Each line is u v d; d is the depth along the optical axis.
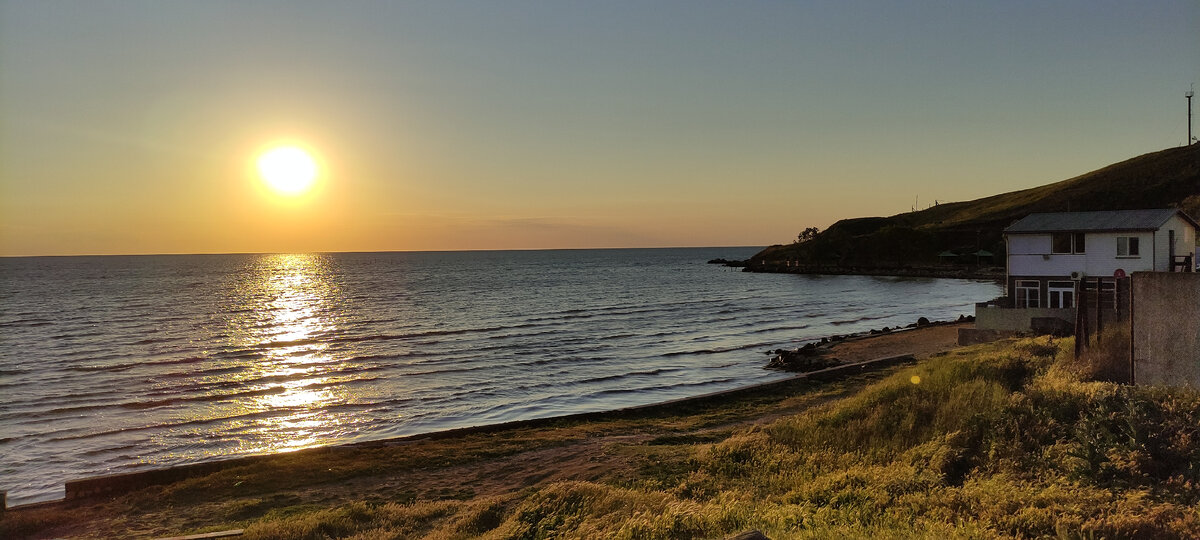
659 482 15.73
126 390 36.22
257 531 14.19
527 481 18.48
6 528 16.25
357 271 198.38
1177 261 36.19
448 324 65.06
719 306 82.44
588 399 33.75
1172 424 11.98
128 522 16.66
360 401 33.59
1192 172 116.50
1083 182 139.62
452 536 13.19
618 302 88.81
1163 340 15.54
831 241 163.38
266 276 170.75
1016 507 9.80
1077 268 35.88
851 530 9.57
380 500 17.62
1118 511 8.95
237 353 48.38
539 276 160.12
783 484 14.19
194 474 20.73
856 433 16.75
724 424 24.50
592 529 11.53
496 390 35.91
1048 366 20.62
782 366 40.31
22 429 28.64
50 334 59.16
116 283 139.75
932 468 12.70
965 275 115.62
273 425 29.33
